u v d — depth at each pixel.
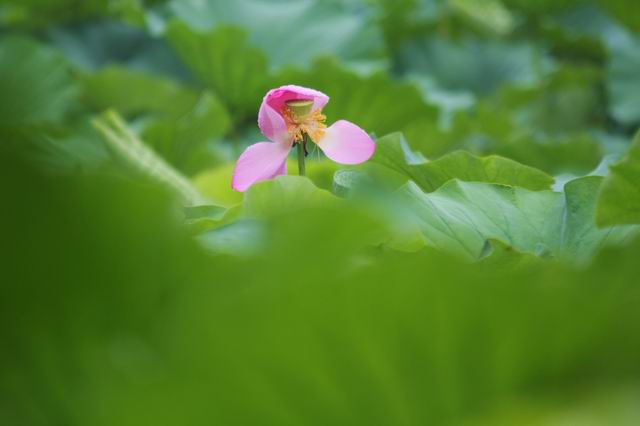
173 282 1.53
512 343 1.42
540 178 3.32
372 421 1.45
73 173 1.37
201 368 1.34
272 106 3.07
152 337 1.47
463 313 1.38
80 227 1.40
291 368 1.37
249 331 1.32
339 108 7.64
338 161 3.08
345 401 1.43
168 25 8.04
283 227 1.58
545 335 1.42
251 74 8.01
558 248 2.91
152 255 1.48
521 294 1.37
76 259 1.42
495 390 1.46
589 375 1.48
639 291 1.53
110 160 4.32
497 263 2.48
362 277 1.33
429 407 1.46
